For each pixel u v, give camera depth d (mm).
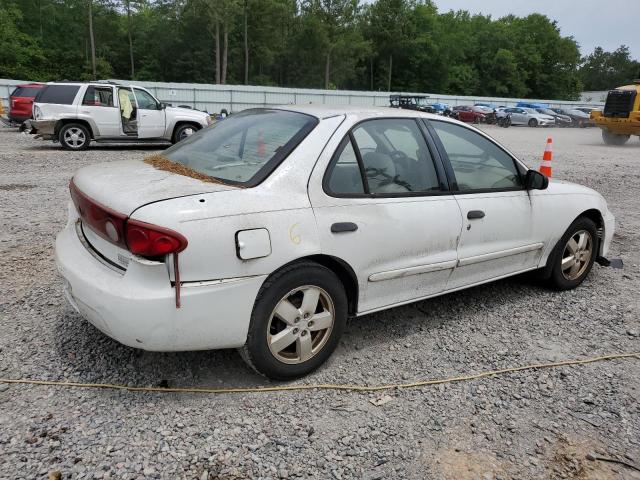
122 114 14617
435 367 3510
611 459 2705
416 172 3725
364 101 52906
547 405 3143
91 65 69438
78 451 2535
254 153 3273
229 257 2771
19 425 2693
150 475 2416
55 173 10414
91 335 3639
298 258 3023
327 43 76750
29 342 3510
